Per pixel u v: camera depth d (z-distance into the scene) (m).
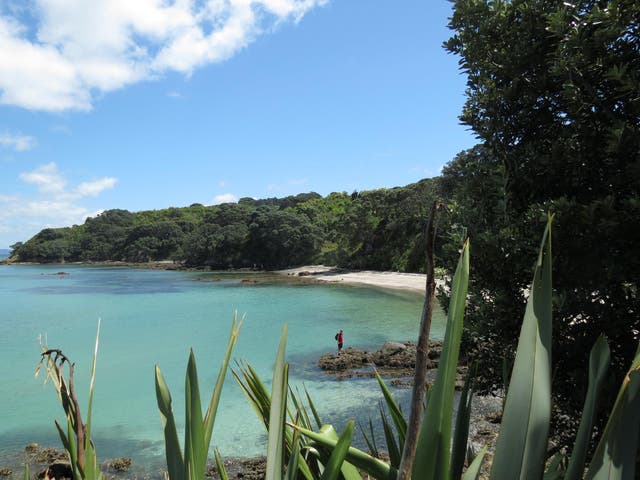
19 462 13.24
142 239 141.62
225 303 49.66
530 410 1.10
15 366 24.75
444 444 1.09
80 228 173.62
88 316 42.00
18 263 153.12
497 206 5.00
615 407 1.09
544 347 1.14
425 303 1.10
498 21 5.42
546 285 1.16
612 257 4.26
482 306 5.04
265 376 21.19
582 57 4.35
